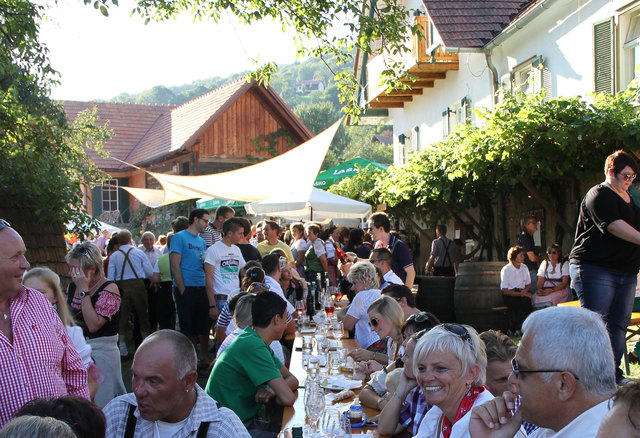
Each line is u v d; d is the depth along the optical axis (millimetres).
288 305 8383
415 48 17922
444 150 13953
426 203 17125
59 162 10531
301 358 6477
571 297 11180
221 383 4945
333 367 5859
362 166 18844
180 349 3062
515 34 14922
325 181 19125
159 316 11797
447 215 17391
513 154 11047
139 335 11633
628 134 9812
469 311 11805
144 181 33906
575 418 2244
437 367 3174
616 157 5523
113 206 35469
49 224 11805
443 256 14602
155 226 31328
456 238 18531
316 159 11570
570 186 12430
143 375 2996
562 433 2264
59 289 4730
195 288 9680
